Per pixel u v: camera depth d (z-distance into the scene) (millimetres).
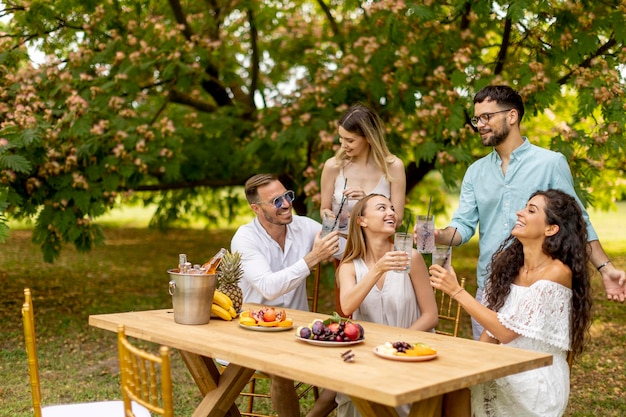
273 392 3650
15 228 15930
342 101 6680
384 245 3396
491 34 6980
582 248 3033
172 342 2799
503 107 3607
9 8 7074
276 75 8633
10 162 5887
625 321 7309
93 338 6414
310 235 3961
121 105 6809
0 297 8273
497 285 3172
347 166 4160
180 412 4418
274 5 8625
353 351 2604
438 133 5973
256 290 3695
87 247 6773
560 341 2945
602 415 4457
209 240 14492
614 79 5336
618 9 5488
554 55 5719
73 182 6625
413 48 6113
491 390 2893
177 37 7156
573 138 5422
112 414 2830
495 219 3756
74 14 7316
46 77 6797
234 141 8172
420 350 2488
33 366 2760
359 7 7430
